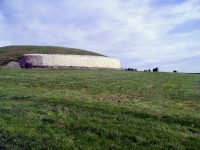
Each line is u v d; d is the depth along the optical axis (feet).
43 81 89.45
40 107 42.60
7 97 50.78
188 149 27.02
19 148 25.48
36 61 204.13
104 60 249.55
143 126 33.91
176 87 91.61
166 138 29.68
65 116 36.94
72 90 71.36
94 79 107.86
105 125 33.37
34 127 31.32
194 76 157.58
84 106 44.88
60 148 25.77
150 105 50.65
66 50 296.10
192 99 62.13
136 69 229.66
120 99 57.72
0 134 28.40
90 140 28.22
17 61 208.54
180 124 36.17
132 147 26.73
